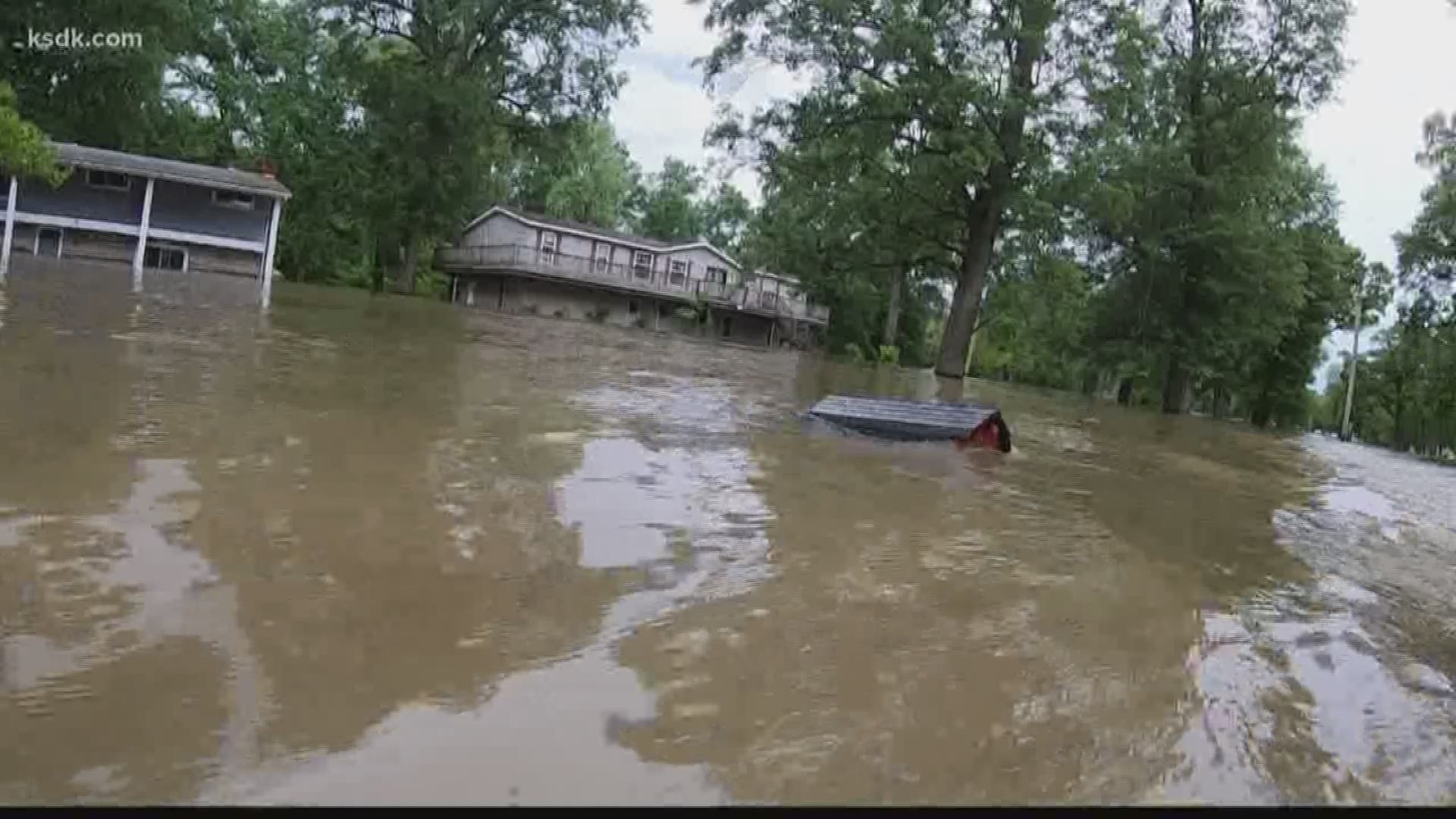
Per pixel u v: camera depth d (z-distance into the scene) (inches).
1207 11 1112.8
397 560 151.5
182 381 287.7
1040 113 960.9
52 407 226.5
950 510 246.7
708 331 2054.6
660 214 2974.9
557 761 100.7
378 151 1595.7
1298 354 1785.2
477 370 420.5
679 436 306.3
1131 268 1175.6
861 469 292.0
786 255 1163.9
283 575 139.4
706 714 114.9
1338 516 351.3
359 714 104.5
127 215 1277.1
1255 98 1092.5
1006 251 1082.1
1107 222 1019.9
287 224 1846.7
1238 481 420.5
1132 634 166.4
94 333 376.2
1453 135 1211.9
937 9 958.4
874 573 179.8
